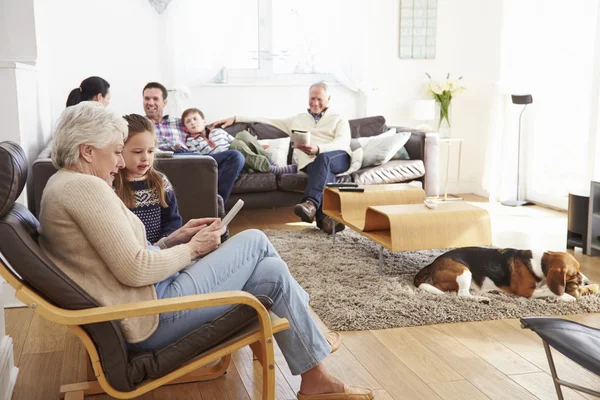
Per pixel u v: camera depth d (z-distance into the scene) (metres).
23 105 3.51
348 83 6.56
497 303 3.29
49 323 3.12
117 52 5.95
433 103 6.40
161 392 2.43
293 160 5.64
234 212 2.24
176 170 3.76
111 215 1.83
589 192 4.62
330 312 3.18
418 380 2.51
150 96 5.20
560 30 5.81
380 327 3.04
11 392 2.38
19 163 1.80
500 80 6.30
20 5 3.95
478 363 2.66
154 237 2.75
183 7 6.03
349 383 2.48
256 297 1.97
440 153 6.88
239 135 5.52
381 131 6.15
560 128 5.91
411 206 3.88
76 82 5.88
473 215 3.69
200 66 6.15
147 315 1.82
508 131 6.29
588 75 5.54
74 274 1.86
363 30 6.48
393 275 3.82
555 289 3.33
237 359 2.73
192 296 1.88
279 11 6.38
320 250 4.41
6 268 1.76
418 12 6.63
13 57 3.98
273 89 6.43
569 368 2.61
